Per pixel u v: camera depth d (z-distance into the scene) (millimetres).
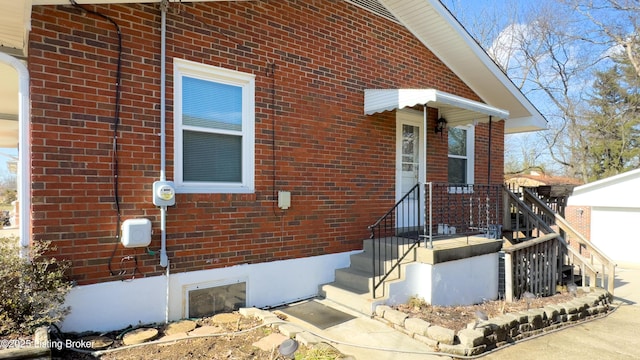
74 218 3623
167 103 4230
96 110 3758
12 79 4766
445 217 7746
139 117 4012
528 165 25781
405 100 5605
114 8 3875
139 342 3537
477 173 8875
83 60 3695
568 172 23375
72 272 3602
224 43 4668
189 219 4336
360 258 5715
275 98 5137
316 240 5539
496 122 9383
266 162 5027
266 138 5039
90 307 3689
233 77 4770
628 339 4773
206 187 4570
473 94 8586
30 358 2730
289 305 5070
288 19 5285
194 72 4484
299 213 5348
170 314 4188
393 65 6781
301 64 5422
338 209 5832
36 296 3174
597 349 4359
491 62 7715
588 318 5754
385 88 6613
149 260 4055
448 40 7246
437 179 7625
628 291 8133
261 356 3350
